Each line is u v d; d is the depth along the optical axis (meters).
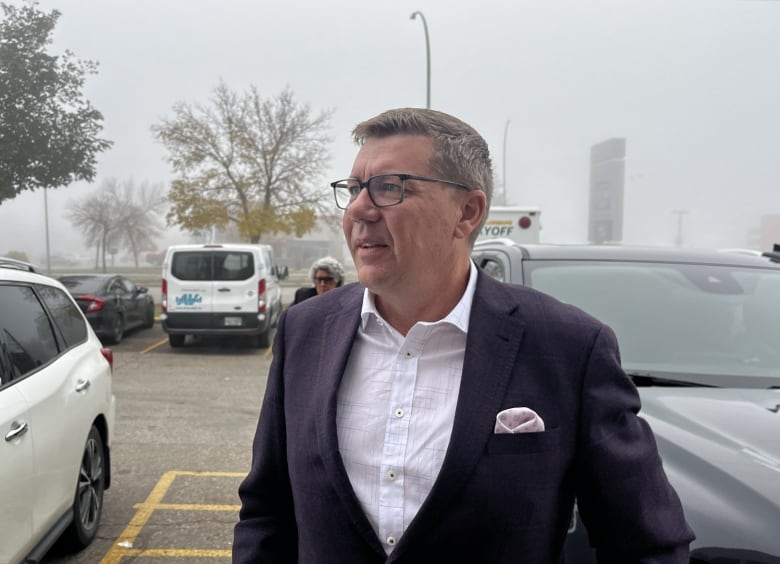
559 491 1.11
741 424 2.02
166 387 7.94
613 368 1.15
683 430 1.97
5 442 2.44
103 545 3.56
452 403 1.16
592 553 1.61
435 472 1.12
